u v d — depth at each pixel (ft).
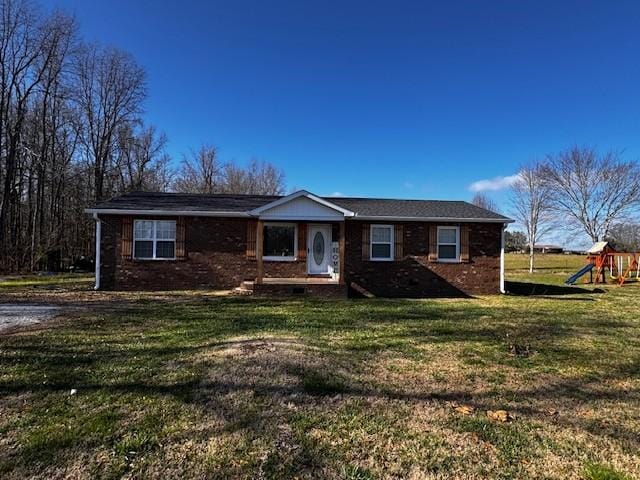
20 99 79.05
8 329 24.30
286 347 20.01
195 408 12.80
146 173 113.09
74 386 14.56
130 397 13.61
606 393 15.12
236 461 9.79
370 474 9.39
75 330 24.06
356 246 48.78
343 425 11.89
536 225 97.71
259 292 42.57
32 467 9.39
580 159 104.32
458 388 15.29
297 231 48.52
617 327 28.02
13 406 12.79
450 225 50.24
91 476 9.09
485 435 11.48
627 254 70.79
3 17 76.43
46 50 82.07
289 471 9.42
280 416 12.36
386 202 57.00
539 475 9.54
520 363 18.71
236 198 55.26
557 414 13.15
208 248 47.19
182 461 9.77
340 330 25.20
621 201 101.45
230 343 20.84
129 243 45.78
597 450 10.79
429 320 29.60
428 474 9.49
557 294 50.96
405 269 49.37
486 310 35.40
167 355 18.62
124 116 101.91
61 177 89.71
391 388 15.08
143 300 37.65
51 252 79.05
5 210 76.07
